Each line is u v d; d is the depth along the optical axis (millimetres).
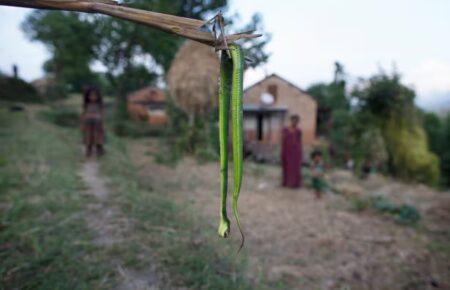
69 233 2500
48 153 5945
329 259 3029
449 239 3881
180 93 8953
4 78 20422
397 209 4762
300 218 4215
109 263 2129
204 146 8891
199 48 8648
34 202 3154
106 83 25656
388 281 2736
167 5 8570
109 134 11430
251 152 10828
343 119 11523
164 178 5773
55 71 23297
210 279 2104
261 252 2945
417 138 10258
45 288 1747
